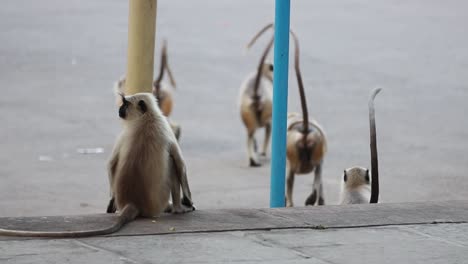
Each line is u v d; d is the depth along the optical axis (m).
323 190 14.28
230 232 7.58
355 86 22.05
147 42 9.47
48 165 15.20
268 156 16.64
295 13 31.70
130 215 7.79
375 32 28.73
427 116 19.36
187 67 24.03
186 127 18.53
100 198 13.32
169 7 32.72
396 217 8.27
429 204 8.87
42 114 18.88
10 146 16.39
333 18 30.95
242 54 25.77
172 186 8.18
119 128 17.92
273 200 9.95
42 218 7.74
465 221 8.24
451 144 17.20
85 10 32.69
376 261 6.91
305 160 13.41
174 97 21.08
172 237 7.36
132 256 6.81
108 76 23.00
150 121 8.08
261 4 33.56
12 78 22.42
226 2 33.84
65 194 13.48
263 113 15.98
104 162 15.52
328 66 24.12
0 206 12.71
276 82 9.87
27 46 26.41
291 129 13.62
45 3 33.75
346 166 15.75
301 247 7.21
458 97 21.12
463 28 29.56
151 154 7.96
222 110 20.09
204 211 8.30
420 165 15.66
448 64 24.58
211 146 17.19
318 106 20.11
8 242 7.04
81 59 24.97
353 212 8.41
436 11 32.31
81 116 18.78
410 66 24.27
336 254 7.05
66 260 6.64
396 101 20.64
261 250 7.08
